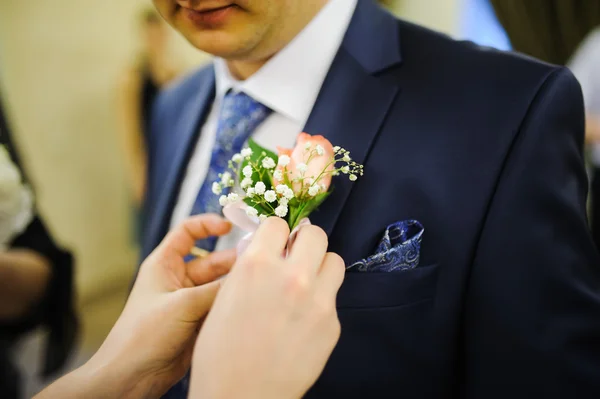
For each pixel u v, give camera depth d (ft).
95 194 9.94
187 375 2.38
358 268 2.13
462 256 2.13
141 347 2.00
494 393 2.12
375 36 2.41
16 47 8.65
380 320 2.14
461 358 2.26
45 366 3.63
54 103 9.20
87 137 9.77
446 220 2.14
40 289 3.45
